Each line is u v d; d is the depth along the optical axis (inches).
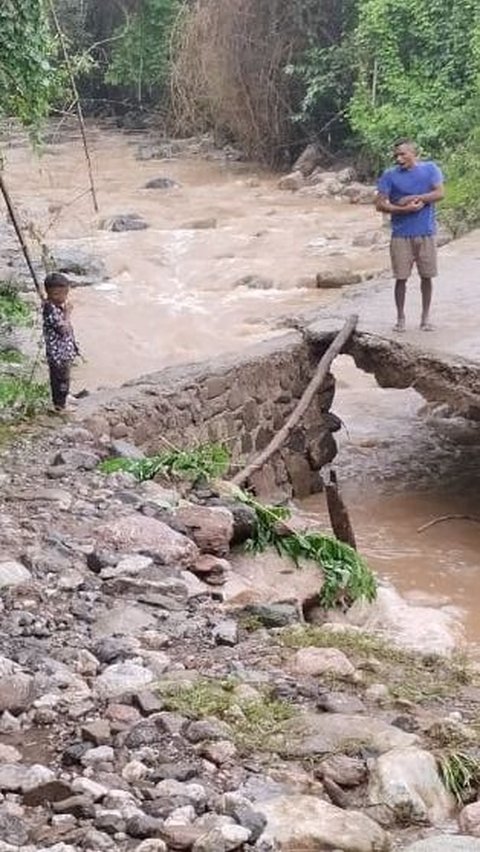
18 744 187.2
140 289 727.1
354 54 1072.8
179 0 1300.4
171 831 159.8
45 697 199.2
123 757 181.0
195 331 634.8
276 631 233.5
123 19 1360.7
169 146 1258.0
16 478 311.4
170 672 210.1
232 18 1141.1
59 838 159.3
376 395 526.9
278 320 641.6
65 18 1305.4
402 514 408.2
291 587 273.6
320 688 205.2
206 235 860.0
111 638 224.2
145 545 265.0
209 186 1076.5
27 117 454.0
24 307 540.4
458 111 946.1
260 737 186.7
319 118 1143.0
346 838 161.3
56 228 874.8
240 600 251.3
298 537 286.7
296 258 778.2
